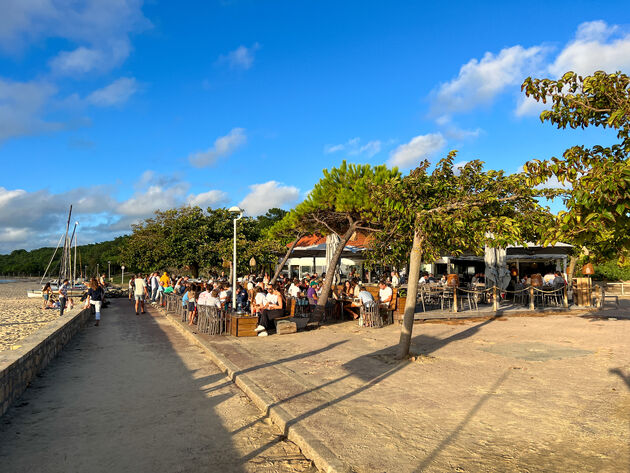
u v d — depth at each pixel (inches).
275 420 204.8
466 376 272.4
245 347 390.9
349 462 150.9
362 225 486.6
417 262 324.5
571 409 206.4
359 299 532.4
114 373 316.5
